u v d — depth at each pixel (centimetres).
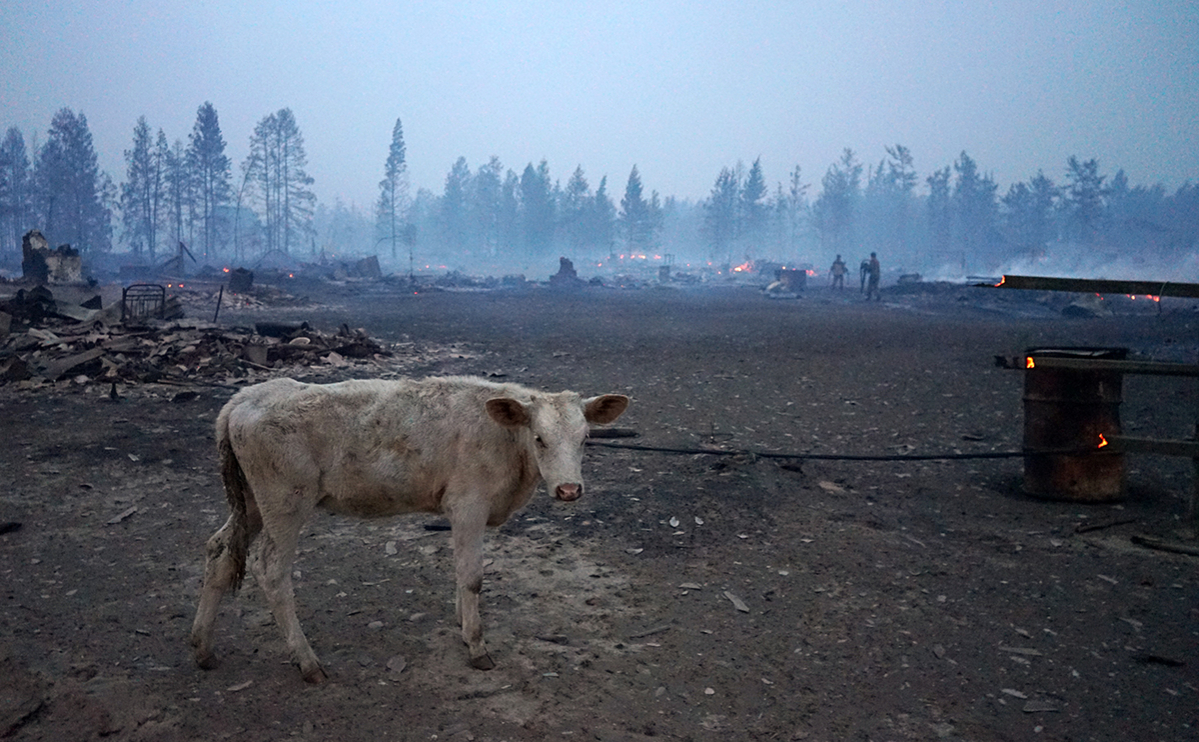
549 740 405
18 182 10469
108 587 583
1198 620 577
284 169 12062
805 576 650
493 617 555
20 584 580
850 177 14775
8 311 1806
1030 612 590
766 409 1330
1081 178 12069
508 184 15900
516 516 776
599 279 6475
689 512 801
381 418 468
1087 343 2373
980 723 442
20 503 753
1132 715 452
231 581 464
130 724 404
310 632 523
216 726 406
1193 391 1495
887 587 632
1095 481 841
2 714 408
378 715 423
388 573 629
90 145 9888
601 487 876
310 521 743
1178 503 846
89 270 5559
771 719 438
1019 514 820
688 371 1731
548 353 2009
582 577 634
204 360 1477
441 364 1748
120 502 775
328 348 1703
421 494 482
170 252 11162
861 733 428
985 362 1931
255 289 3788
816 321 3216
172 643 499
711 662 502
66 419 1084
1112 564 686
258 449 444
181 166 10956
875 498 870
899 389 1537
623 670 486
